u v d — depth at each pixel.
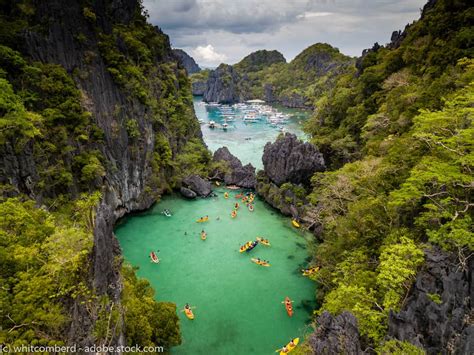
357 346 20.27
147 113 59.44
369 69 63.53
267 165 63.91
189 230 50.94
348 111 62.94
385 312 21.64
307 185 59.38
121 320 21.69
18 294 17.55
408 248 21.66
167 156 63.31
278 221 54.25
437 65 45.03
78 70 45.97
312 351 21.06
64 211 37.47
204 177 70.31
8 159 31.72
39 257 20.27
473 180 19.27
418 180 22.28
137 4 68.56
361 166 37.22
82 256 19.92
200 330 31.22
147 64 61.66
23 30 40.91
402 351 17.89
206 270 40.78
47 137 39.38
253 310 34.03
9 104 31.45
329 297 27.03
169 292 36.59
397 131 41.59
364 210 31.75
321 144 63.34
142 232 50.03
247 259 43.28
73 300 18.66
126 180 53.28
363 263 28.44
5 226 22.58
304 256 44.12
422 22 56.62
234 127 132.75
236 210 58.09
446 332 17.80
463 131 19.86
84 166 43.31
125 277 30.12
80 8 48.31
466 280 18.48
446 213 20.56
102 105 49.03
